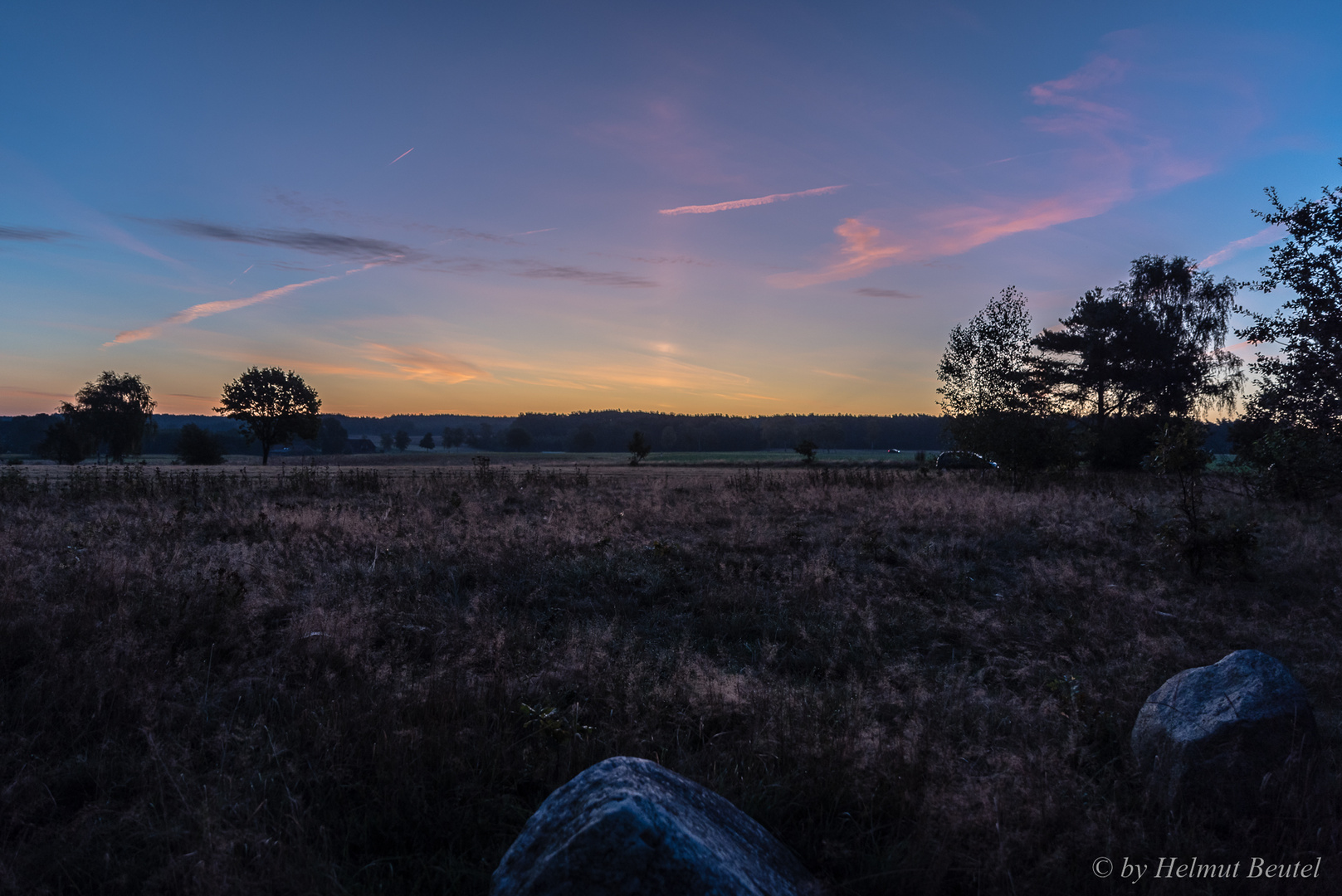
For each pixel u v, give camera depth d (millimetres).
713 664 4914
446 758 3354
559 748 3537
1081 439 17562
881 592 7098
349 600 5965
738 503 13258
